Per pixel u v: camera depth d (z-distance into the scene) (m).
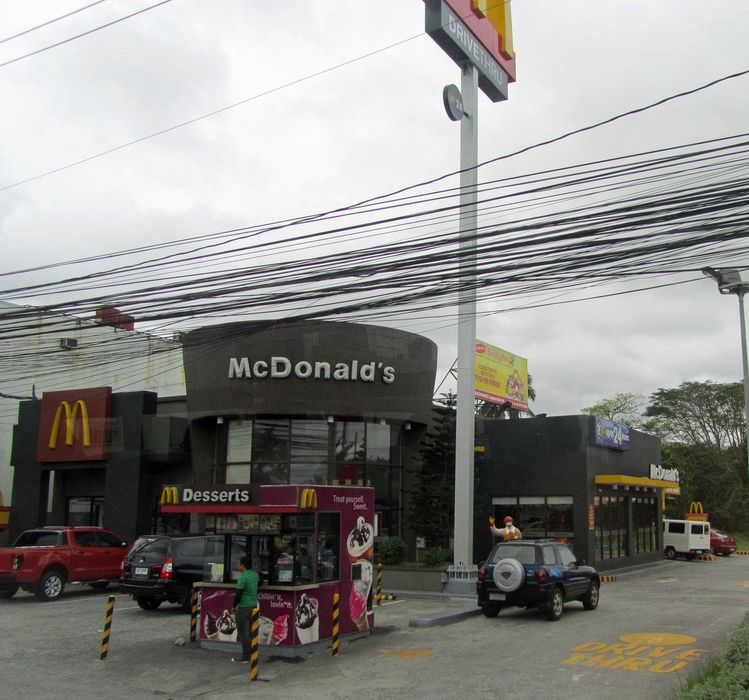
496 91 21.88
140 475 25.50
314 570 12.52
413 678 10.50
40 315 15.26
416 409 25.42
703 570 30.91
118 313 14.35
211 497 12.75
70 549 19.91
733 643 9.13
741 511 57.88
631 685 9.84
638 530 32.00
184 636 13.84
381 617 16.17
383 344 24.75
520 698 9.29
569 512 26.86
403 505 25.44
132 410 25.95
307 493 12.30
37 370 31.44
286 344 24.00
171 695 9.87
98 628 14.91
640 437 32.94
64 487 27.88
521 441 28.00
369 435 24.69
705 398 62.88
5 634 14.23
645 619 15.82
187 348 25.22
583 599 17.39
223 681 10.60
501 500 28.06
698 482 57.31
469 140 20.12
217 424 25.12
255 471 24.14
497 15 22.22
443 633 14.15
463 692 9.65
